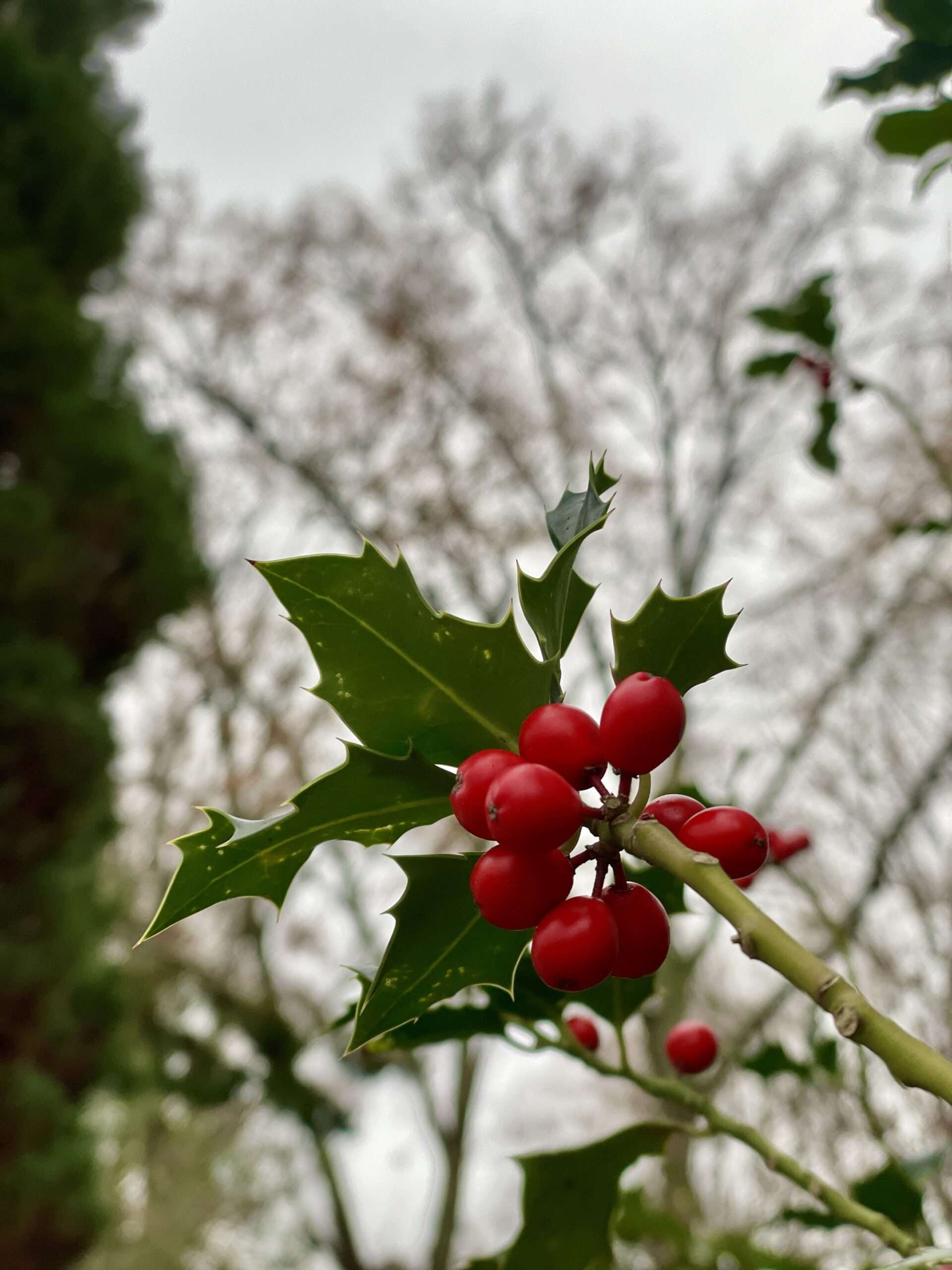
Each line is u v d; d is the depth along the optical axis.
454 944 0.75
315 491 12.30
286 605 0.74
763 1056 1.81
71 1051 7.35
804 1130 2.77
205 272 12.78
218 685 11.46
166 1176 11.46
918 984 2.83
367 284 12.59
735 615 0.75
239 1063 11.90
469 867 0.74
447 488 11.59
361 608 0.74
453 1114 12.17
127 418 8.70
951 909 3.15
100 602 8.21
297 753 11.11
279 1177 12.52
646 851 0.64
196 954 11.90
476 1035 1.28
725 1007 5.84
